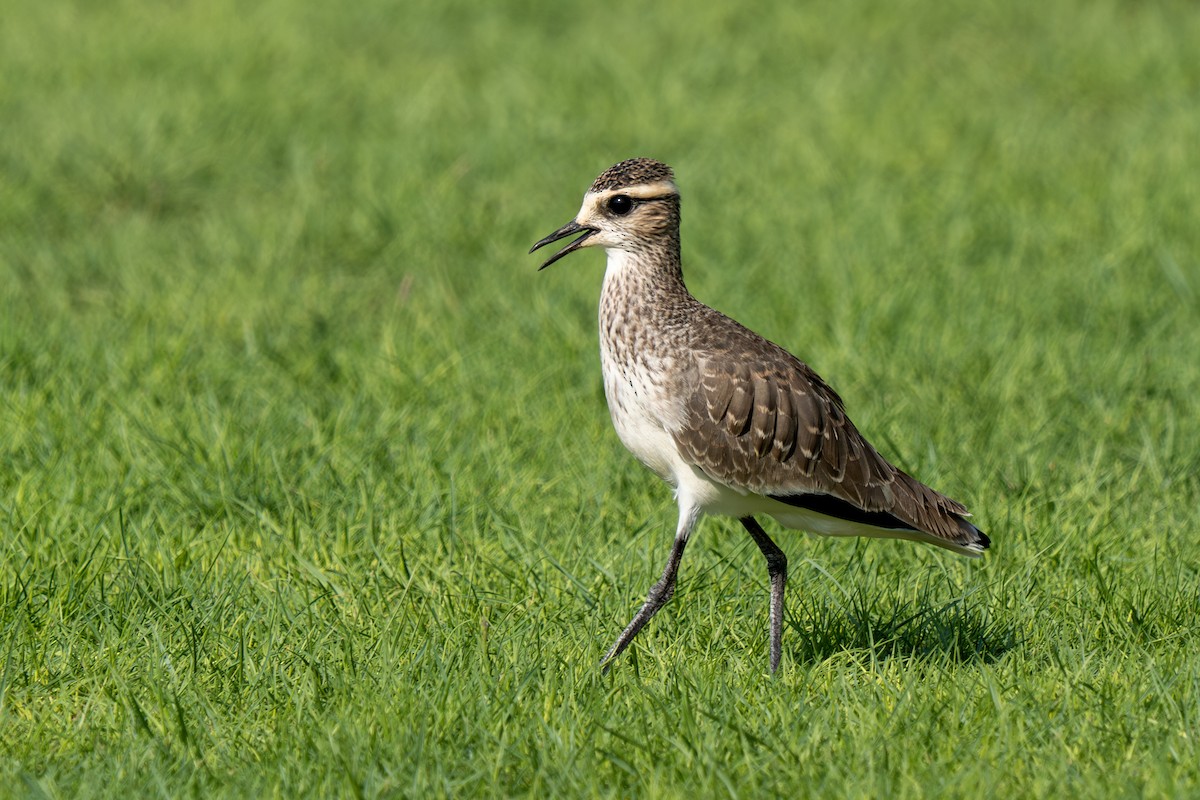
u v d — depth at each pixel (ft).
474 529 37.09
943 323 51.75
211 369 47.73
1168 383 46.55
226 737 27.76
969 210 63.31
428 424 43.16
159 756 26.89
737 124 76.23
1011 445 42.45
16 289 55.06
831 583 34.86
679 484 31.71
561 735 27.32
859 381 46.91
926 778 25.88
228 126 73.61
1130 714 27.84
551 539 37.11
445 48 90.99
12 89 78.07
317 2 98.02
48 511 36.99
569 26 95.55
